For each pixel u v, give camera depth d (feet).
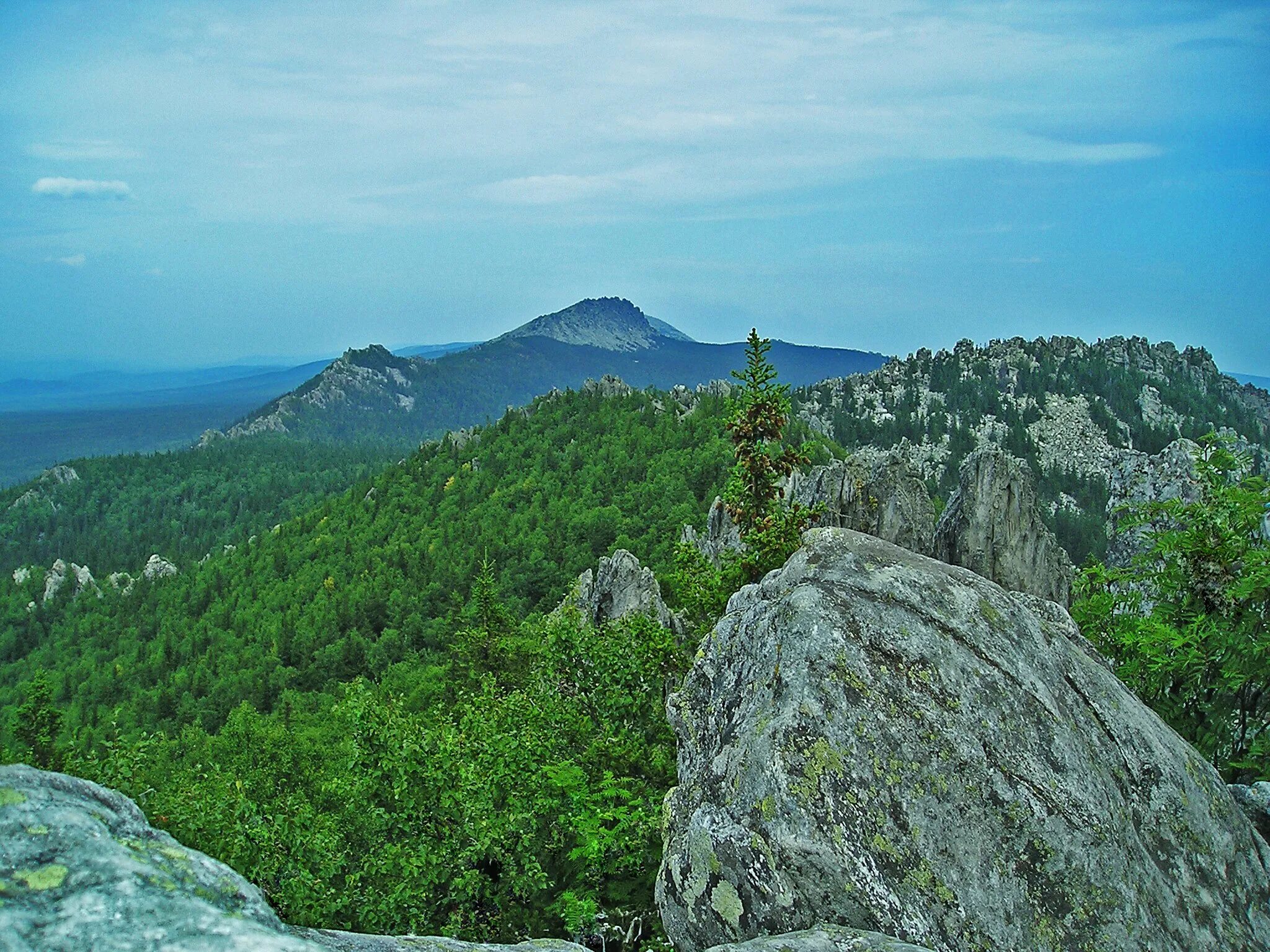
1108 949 26.23
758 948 23.30
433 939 21.54
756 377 90.38
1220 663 52.75
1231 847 31.12
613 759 67.56
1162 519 65.16
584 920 49.65
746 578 82.58
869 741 28.50
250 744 190.08
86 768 64.75
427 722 73.92
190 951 13.29
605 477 652.07
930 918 25.62
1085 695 33.14
